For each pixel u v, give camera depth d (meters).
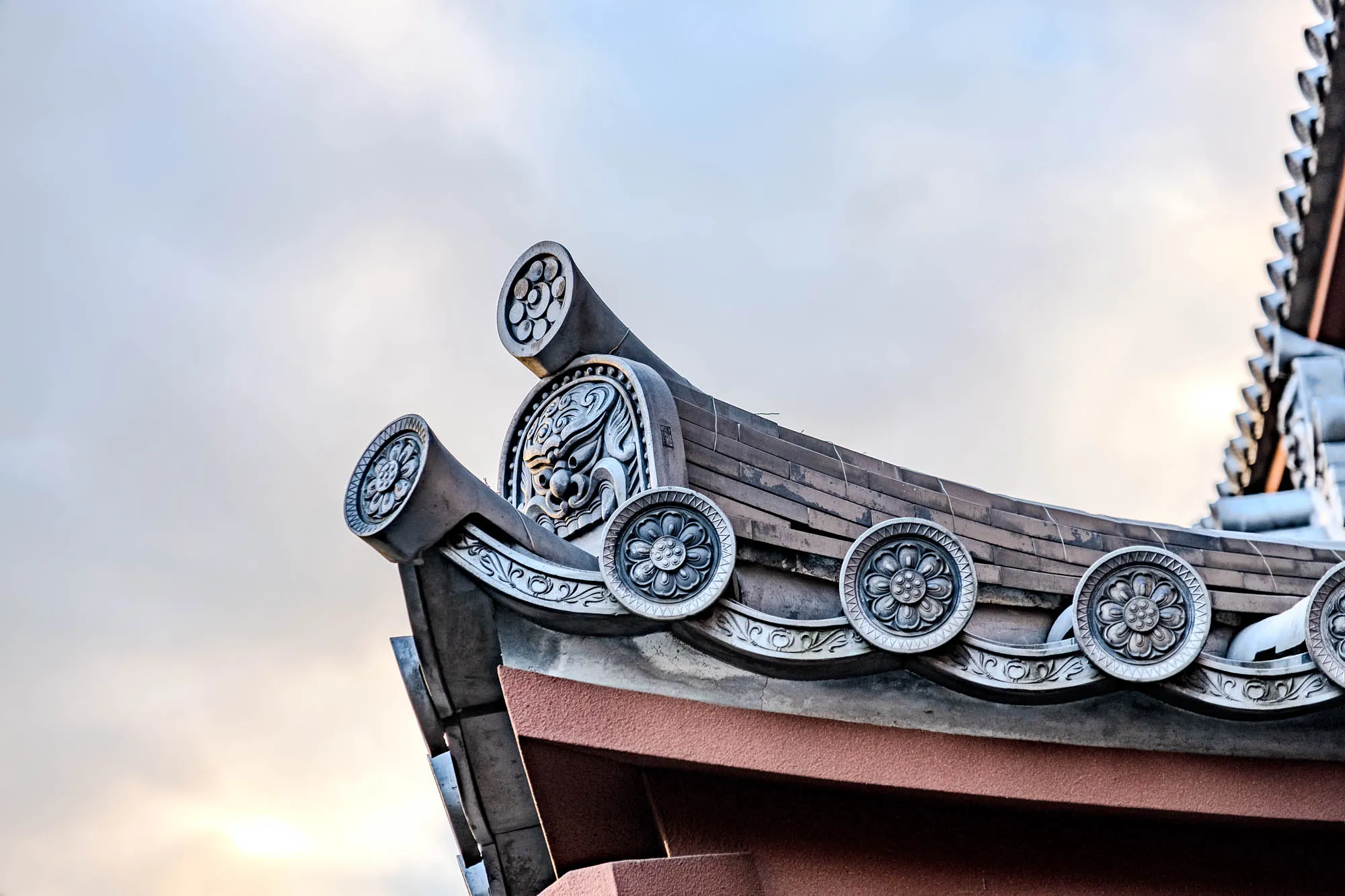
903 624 6.98
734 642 6.94
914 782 7.13
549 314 8.12
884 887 7.46
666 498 7.02
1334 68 12.24
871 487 7.90
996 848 7.66
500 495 7.91
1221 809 7.25
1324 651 7.07
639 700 7.10
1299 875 7.79
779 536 7.45
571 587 6.98
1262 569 8.26
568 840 7.67
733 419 7.84
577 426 7.84
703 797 7.46
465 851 8.55
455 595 7.16
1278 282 14.07
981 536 7.88
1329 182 12.93
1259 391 14.70
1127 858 7.74
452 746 7.82
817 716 7.17
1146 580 7.20
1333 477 13.55
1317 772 7.38
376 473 7.10
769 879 7.38
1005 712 7.23
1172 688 7.14
